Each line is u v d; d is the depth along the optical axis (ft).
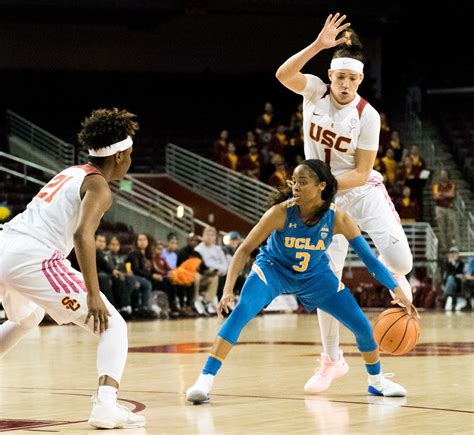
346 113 23.54
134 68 100.99
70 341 41.73
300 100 99.96
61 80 94.12
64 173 18.57
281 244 21.77
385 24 102.17
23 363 31.07
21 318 19.27
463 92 101.96
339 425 17.72
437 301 76.43
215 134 94.38
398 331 21.61
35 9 89.76
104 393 17.44
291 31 105.70
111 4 89.81
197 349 36.73
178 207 74.02
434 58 104.32
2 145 86.12
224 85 99.09
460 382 24.97
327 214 21.49
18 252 17.90
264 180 85.35
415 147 85.51
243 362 31.30
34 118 89.97
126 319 58.85
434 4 103.24
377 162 85.97
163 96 96.07
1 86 91.25
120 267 59.62
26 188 75.25
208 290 65.87
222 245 73.51
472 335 44.27
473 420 18.25
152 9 91.04
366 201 24.32
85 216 17.48
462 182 93.97
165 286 62.59
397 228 24.31
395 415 19.03
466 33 103.35
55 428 17.51
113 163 18.75
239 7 93.97
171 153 88.17
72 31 98.63
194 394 21.01
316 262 22.02
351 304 22.31
